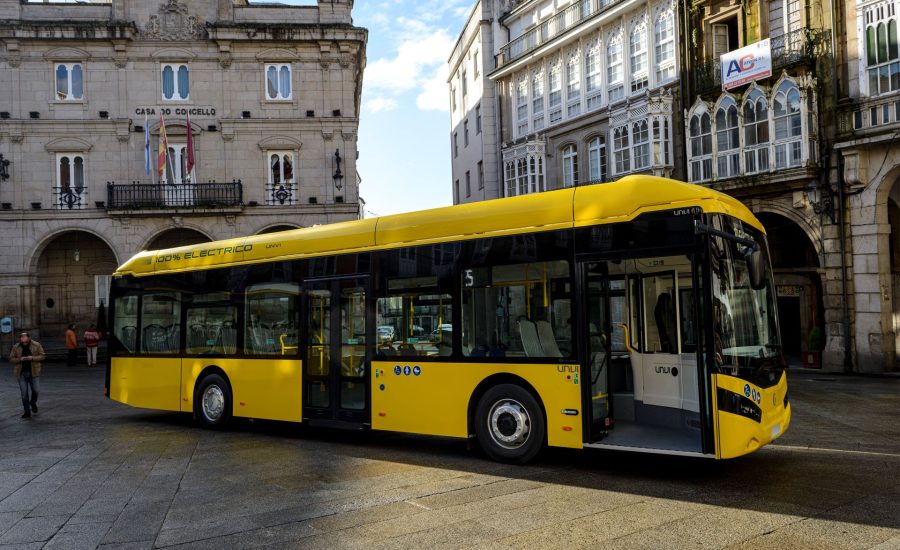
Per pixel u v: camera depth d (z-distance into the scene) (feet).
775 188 75.66
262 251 38.93
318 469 29.30
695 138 84.17
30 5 97.45
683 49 85.92
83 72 97.50
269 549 19.12
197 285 42.32
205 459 31.91
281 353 37.19
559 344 27.73
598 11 95.81
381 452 33.06
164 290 44.32
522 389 28.55
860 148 68.44
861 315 69.21
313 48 100.48
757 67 76.69
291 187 99.91
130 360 45.68
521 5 116.98
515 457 28.78
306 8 100.83
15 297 95.96
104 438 38.32
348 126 100.83
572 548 18.67
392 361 32.35
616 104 93.61
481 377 29.60
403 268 32.58
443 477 27.27
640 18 91.66
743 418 24.50
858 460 29.66
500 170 119.96
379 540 19.67
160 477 28.22
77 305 103.76
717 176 81.30
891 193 72.79
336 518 21.90
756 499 23.25
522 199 29.76
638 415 28.14
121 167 97.71
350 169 100.78
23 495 25.46
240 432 39.99
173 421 45.11
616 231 26.84
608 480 26.32
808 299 83.05
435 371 30.94
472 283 30.25
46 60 96.99
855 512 21.49
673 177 87.35
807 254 83.05
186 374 42.22
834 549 18.19
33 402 48.29
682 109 85.87
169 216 97.45
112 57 97.81
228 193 98.17
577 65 102.22
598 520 21.11
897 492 23.91
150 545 19.65
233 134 99.25
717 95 81.71
